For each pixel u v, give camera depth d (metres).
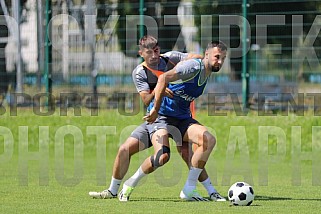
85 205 22.70
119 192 26.16
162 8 45.78
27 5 47.84
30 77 47.84
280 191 27.33
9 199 24.45
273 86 43.59
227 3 44.44
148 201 23.89
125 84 46.59
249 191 22.64
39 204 23.05
